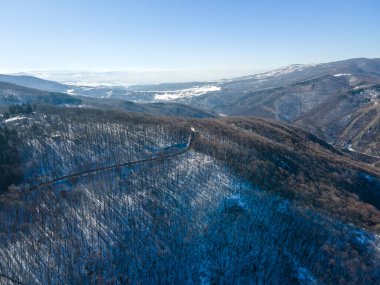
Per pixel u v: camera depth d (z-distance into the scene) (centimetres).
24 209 10669
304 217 11981
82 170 13588
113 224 10675
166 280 9431
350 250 11088
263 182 13538
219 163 14550
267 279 10025
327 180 15312
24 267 8869
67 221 10462
